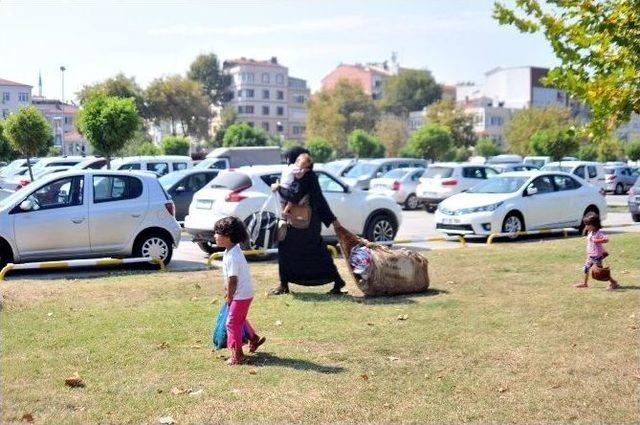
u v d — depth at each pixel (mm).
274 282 11242
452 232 17562
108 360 6707
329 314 8719
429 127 60938
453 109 88250
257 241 13883
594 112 8086
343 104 104250
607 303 9211
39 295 9875
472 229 17203
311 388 5914
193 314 8680
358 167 35031
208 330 7891
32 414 5301
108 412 5363
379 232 16172
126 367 6492
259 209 14031
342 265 13219
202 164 30812
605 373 6309
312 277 10102
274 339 7516
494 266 12617
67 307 9086
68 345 7215
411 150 63781
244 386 5965
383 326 8070
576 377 6207
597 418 5293
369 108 105625
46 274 12383
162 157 27812
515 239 17797
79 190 12727
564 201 18469
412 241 16656
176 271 12570
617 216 25453
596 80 7883
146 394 5762
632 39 8055
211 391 5828
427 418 5289
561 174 18891
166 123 92500
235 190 14102
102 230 12688
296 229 10047
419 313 8766
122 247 12898
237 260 6633
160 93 82750
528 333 7707
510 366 6531
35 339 7430
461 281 11109
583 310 8797
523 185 18047
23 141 29578
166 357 6816
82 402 5570
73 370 6387
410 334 7691
